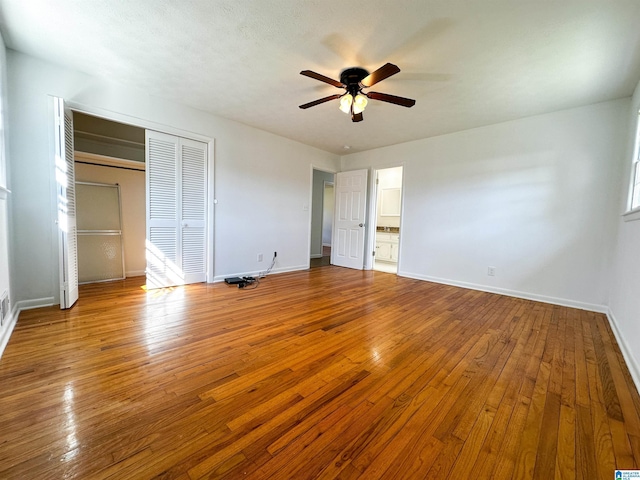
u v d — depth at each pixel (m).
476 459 1.12
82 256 3.70
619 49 2.12
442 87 2.80
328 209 9.09
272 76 2.77
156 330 2.29
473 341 2.26
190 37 2.19
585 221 3.20
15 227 2.52
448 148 4.31
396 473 1.04
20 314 2.51
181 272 3.77
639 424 1.33
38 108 2.59
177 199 3.65
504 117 3.58
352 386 1.60
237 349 2.01
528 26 1.91
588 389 1.61
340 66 2.51
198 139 3.73
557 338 2.35
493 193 3.86
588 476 1.05
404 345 2.15
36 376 1.59
